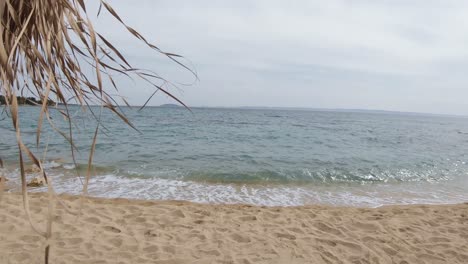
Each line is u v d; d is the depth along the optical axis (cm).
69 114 99
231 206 634
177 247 423
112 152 1385
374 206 741
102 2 98
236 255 411
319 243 462
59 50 98
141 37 99
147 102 100
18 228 433
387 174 1152
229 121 4653
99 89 91
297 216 576
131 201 636
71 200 602
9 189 698
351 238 486
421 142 2542
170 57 102
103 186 805
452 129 5247
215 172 1034
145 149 1527
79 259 372
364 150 1841
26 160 1006
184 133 2508
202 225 506
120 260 379
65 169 955
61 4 96
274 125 4047
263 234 482
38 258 365
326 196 816
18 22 86
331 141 2281
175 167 1103
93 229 457
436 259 434
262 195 798
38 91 101
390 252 448
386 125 5566
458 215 618
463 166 1414
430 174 1194
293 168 1170
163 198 731
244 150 1633
